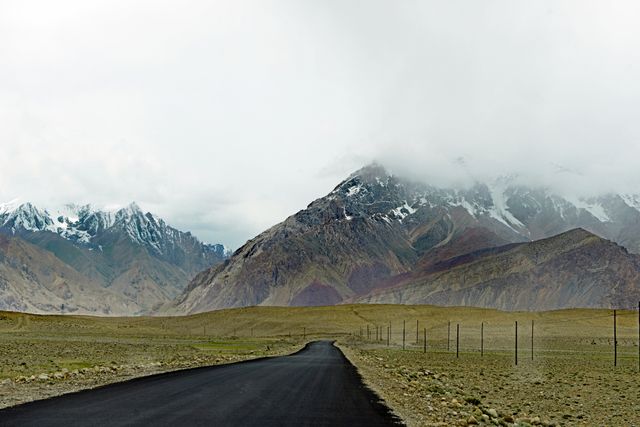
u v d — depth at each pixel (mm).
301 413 22906
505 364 77062
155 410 22219
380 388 34250
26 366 46438
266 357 69188
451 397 32875
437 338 172625
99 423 19172
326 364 56000
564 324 197125
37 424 18766
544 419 28562
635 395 43781
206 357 64750
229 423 19938
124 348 88125
